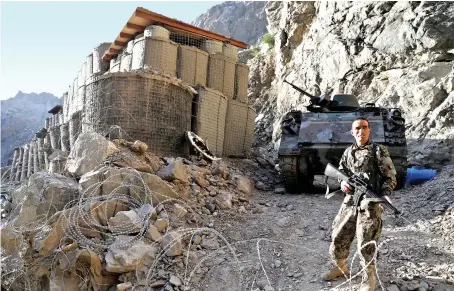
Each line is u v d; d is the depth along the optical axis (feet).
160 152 26.61
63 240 16.72
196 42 39.06
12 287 15.83
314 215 22.33
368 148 13.74
